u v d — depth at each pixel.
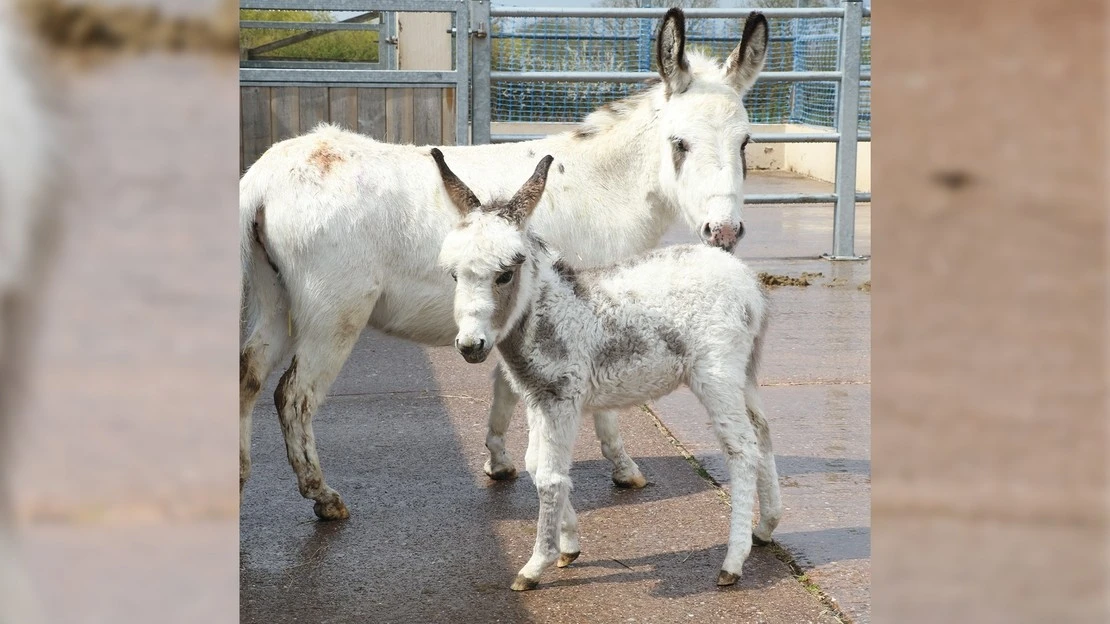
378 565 3.53
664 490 4.24
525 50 9.41
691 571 3.45
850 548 3.60
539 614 3.14
